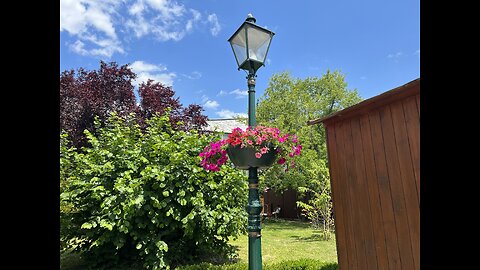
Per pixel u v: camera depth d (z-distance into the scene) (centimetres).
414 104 169
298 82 1220
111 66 970
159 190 418
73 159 446
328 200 696
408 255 168
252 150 222
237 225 447
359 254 204
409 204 169
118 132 465
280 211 1180
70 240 430
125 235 409
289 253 527
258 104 1198
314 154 926
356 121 213
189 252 467
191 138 470
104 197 402
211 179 440
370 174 198
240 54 251
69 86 855
